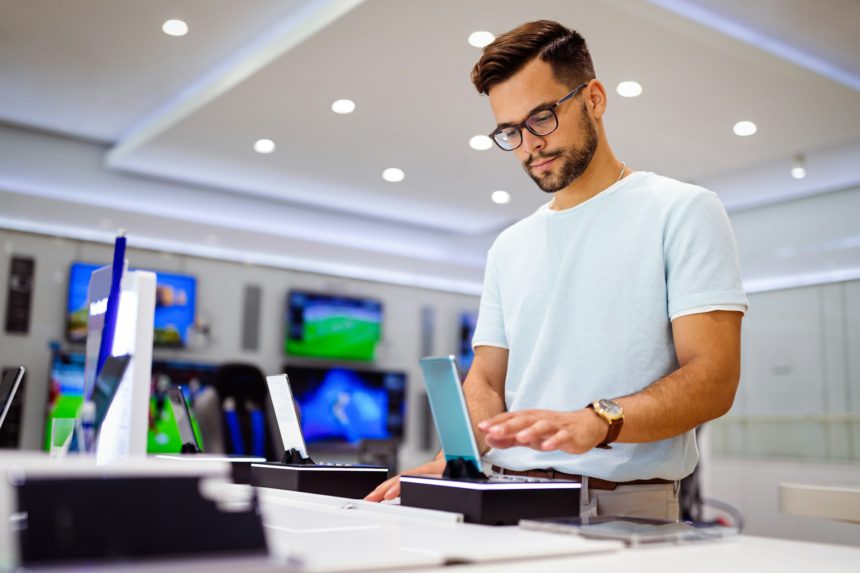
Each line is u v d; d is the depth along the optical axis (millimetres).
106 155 6793
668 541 915
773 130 5340
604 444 1121
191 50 4922
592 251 1455
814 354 6766
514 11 3936
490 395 1556
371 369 8141
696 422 1196
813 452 6551
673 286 1337
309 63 4535
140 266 6914
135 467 681
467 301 8945
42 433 6340
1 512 703
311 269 7895
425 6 3896
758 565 784
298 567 653
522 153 1479
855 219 6695
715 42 4203
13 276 6352
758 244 7305
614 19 3992
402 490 1190
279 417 1700
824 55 4766
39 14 4484
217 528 687
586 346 1420
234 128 5660
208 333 7211
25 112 6098
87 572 603
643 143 5605
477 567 730
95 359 1376
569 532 953
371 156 6168
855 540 6043
